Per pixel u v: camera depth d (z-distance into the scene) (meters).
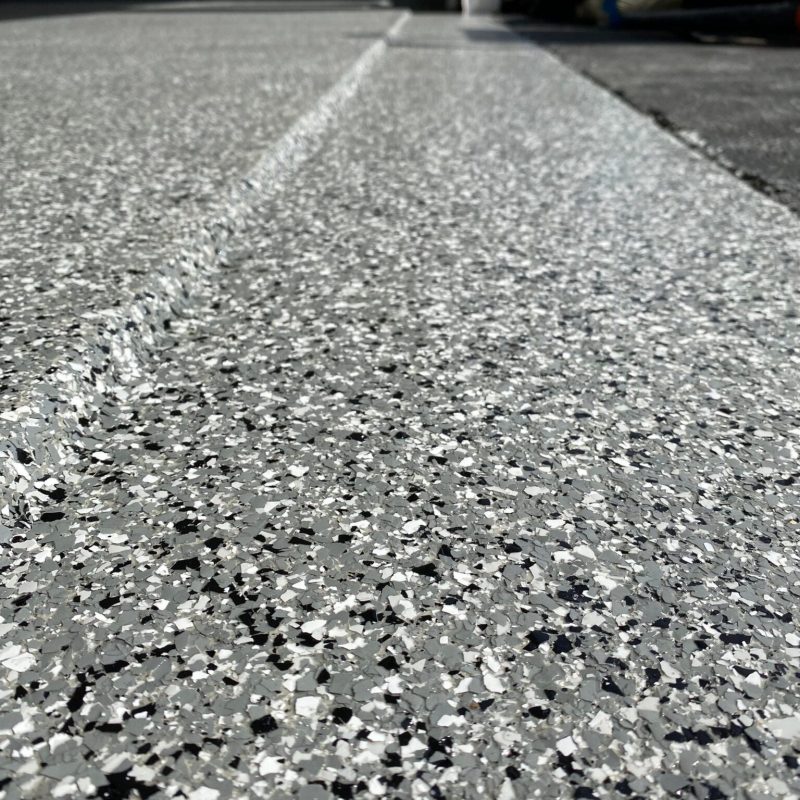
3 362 0.30
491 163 0.72
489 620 0.21
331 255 0.48
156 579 0.22
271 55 1.38
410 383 0.33
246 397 0.32
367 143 0.80
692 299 0.42
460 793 0.16
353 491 0.26
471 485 0.26
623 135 0.85
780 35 2.09
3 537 0.24
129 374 0.33
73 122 0.76
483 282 0.44
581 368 0.34
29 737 0.17
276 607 0.21
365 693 0.19
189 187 0.54
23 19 2.42
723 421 0.31
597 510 0.25
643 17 2.33
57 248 0.42
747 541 0.24
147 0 3.86
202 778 0.17
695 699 0.19
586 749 0.17
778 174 0.70
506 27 2.56
